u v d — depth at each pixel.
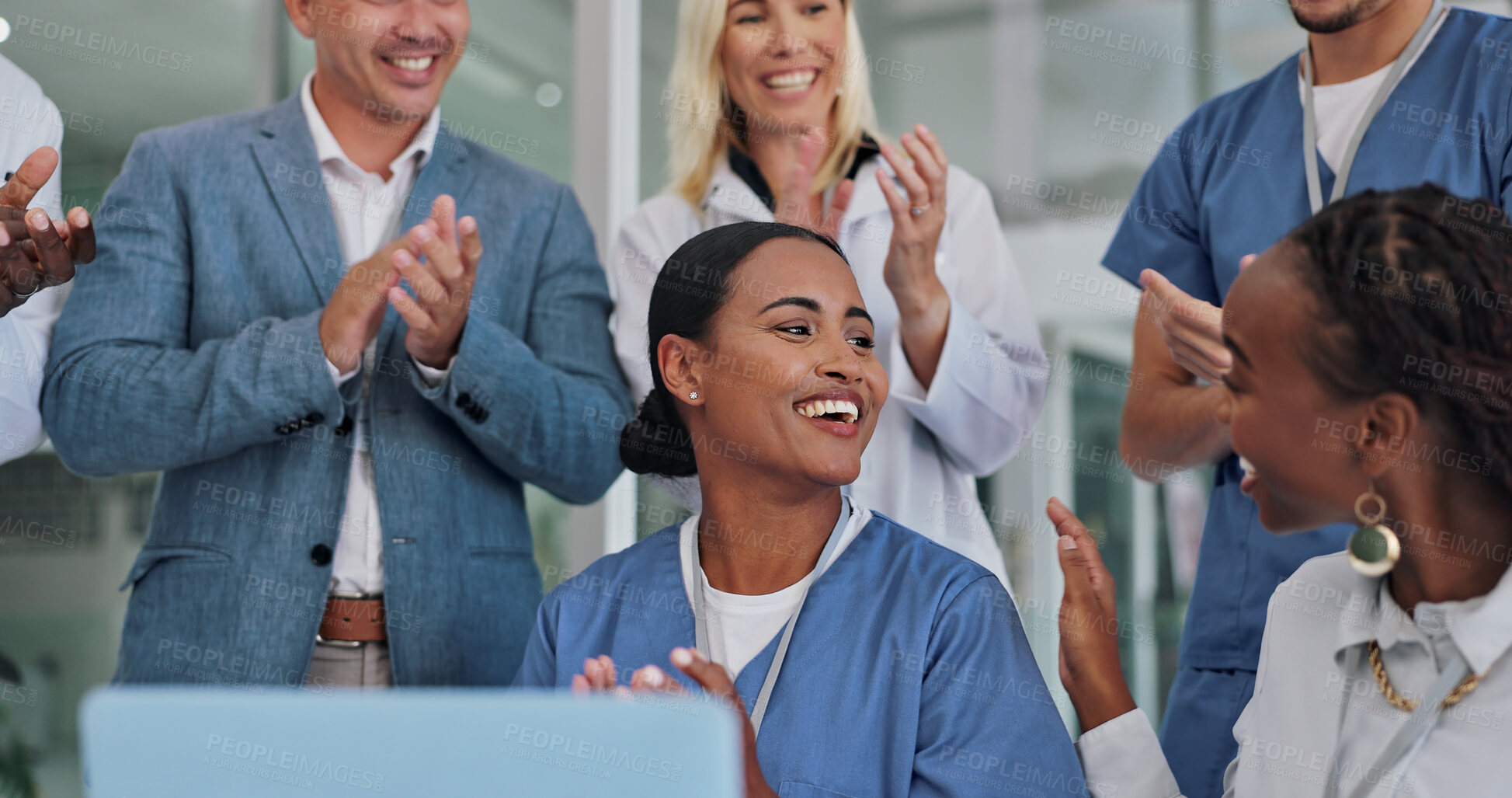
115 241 1.65
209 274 1.66
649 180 2.39
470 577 1.63
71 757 2.32
